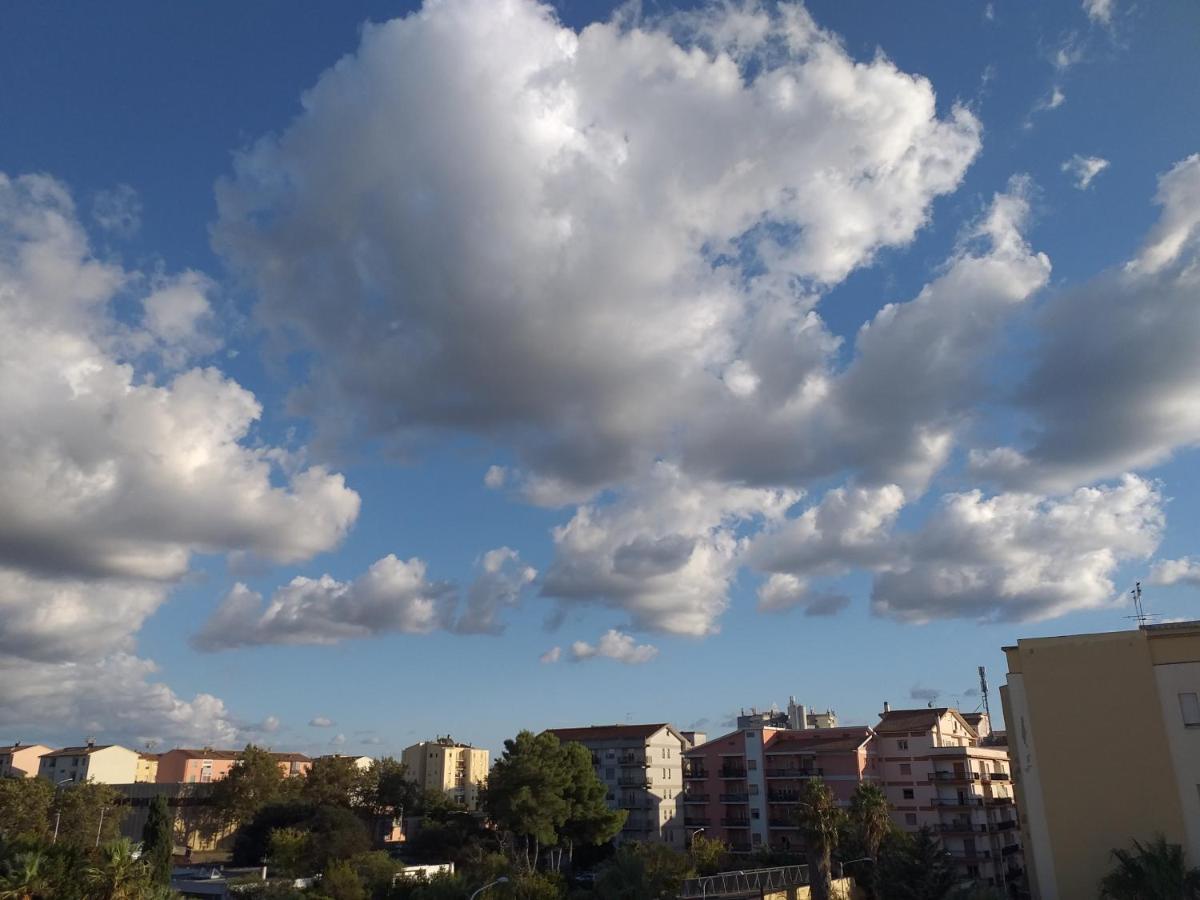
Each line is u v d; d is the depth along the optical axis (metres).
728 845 89.00
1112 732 29.78
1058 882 29.27
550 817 73.50
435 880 54.66
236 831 99.56
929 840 59.06
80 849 37.72
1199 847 27.97
